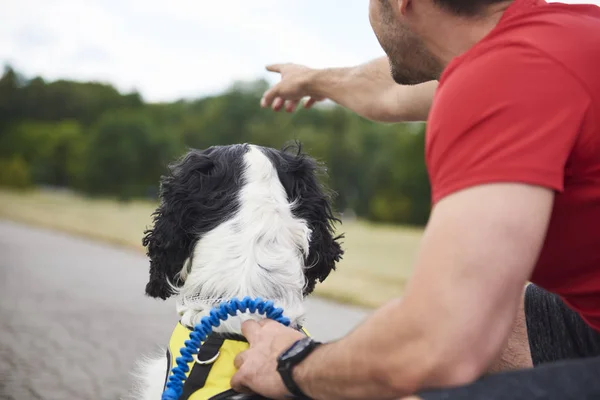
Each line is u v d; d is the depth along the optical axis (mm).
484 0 1801
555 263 1799
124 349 5820
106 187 74062
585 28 1684
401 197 59500
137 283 9867
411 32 1936
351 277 11297
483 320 1455
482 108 1554
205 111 83375
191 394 2012
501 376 1535
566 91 1557
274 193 2334
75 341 6055
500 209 1475
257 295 2186
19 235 17625
